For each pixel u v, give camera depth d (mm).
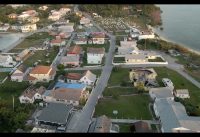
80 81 132625
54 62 160000
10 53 175625
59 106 107750
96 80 136250
